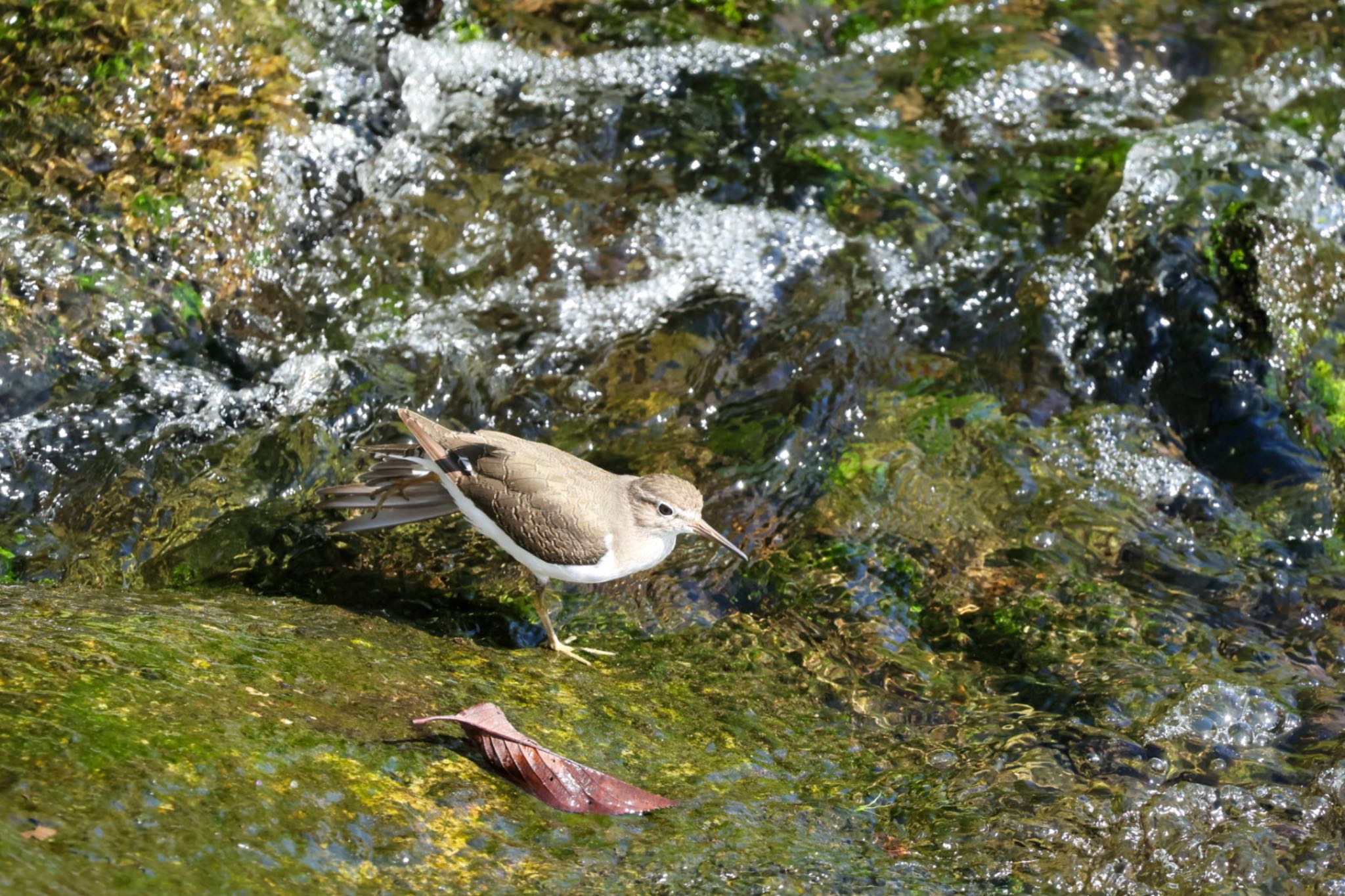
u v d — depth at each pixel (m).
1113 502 11.36
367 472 9.98
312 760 6.50
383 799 6.39
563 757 7.08
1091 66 16.47
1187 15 17.31
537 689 8.16
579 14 15.77
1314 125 15.88
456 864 6.11
